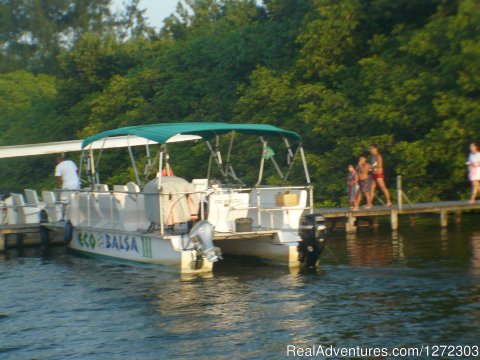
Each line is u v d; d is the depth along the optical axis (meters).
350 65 33.00
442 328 12.14
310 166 29.70
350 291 14.82
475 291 14.42
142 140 22.66
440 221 24.62
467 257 17.89
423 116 27.62
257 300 14.40
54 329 13.04
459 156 26.39
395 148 27.36
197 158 33.09
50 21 83.19
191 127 17.80
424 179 28.28
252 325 12.76
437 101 26.72
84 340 12.34
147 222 18.41
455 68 26.98
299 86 31.75
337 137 30.31
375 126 29.45
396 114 27.62
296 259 17.59
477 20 26.47
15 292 16.03
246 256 19.02
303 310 13.55
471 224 24.84
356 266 17.34
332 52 32.47
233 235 17.27
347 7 32.25
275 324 12.77
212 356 11.28
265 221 18.86
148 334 12.51
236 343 11.84
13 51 80.44
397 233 23.19
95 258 20.44
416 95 27.56
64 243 23.91
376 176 24.38
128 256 18.80
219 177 31.88
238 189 18.45
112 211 19.58
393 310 13.28
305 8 36.56
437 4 30.73
